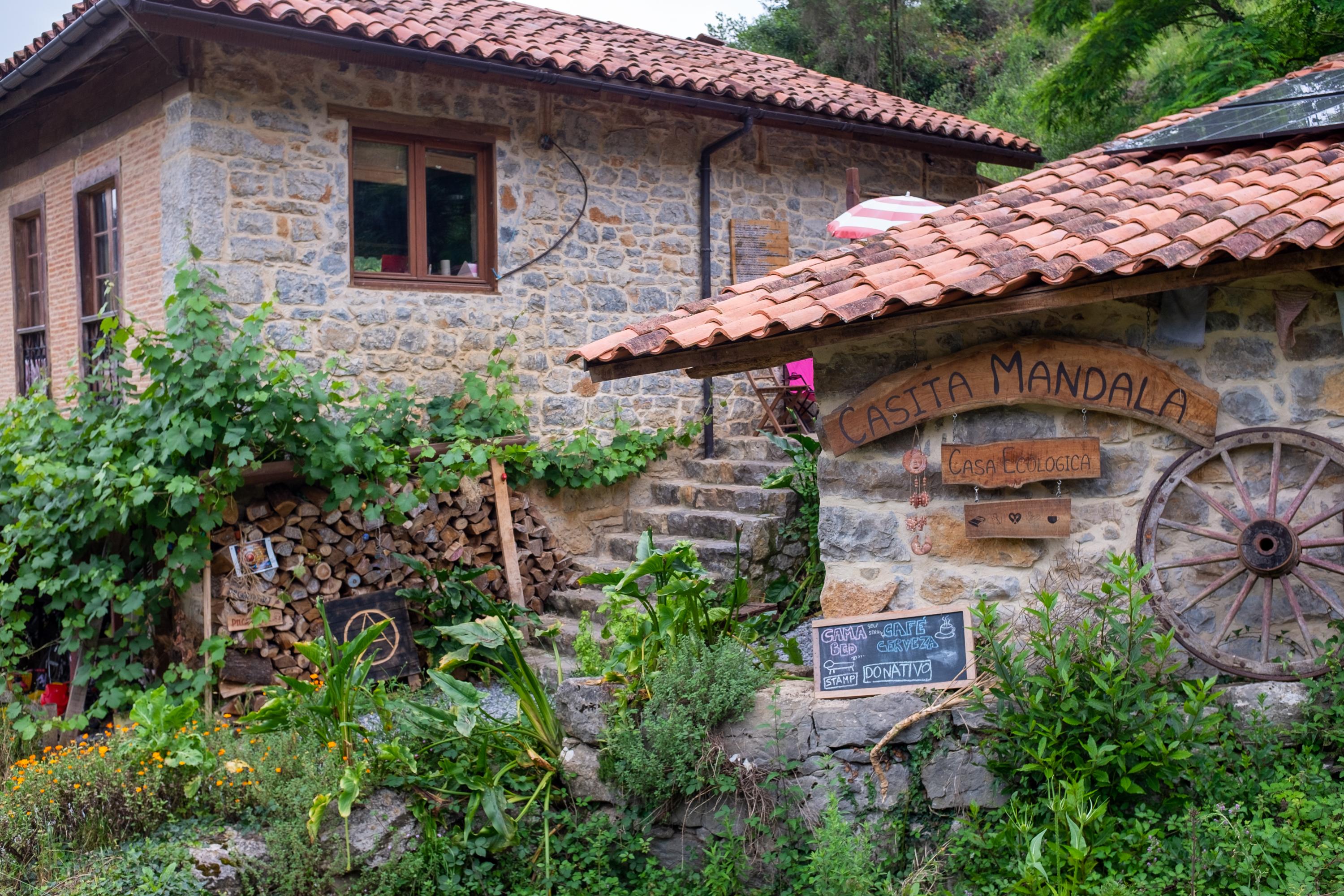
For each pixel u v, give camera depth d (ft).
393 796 15.25
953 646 14.99
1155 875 12.41
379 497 21.18
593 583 15.70
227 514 20.15
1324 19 37.73
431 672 15.89
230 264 22.35
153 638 20.89
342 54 22.22
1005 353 14.98
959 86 70.90
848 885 13.05
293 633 20.63
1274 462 14.16
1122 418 14.94
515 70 23.76
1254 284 14.42
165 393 20.21
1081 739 13.66
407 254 25.20
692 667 15.29
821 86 33.30
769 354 15.62
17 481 21.97
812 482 24.12
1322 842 12.01
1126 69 42.06
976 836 13.75
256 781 15.34
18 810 14.39
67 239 27.50
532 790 16.10
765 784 14.70
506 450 24.38
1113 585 14.17
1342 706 13.25
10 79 24.13
